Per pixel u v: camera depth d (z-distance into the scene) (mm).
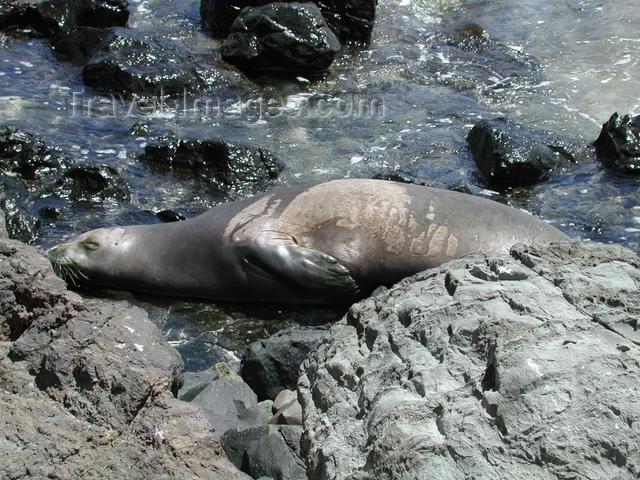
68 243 9531
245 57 15414
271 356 7340
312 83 15359
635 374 4902
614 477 4492
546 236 9055
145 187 11336
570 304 5789
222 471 5523
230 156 11602
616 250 6738
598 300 5816
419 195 9320
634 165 12031
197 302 9266
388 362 5844
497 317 5586
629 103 14398
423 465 4730
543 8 18828
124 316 6516
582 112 14094
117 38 15172
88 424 5574
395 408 5207
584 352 5070
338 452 5340
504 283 6129
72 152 12172
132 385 5785
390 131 13344
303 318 8914
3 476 4973
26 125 12938
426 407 5113
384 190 9344
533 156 11758
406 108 14266
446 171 12023
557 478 4527
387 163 12227
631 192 11539
